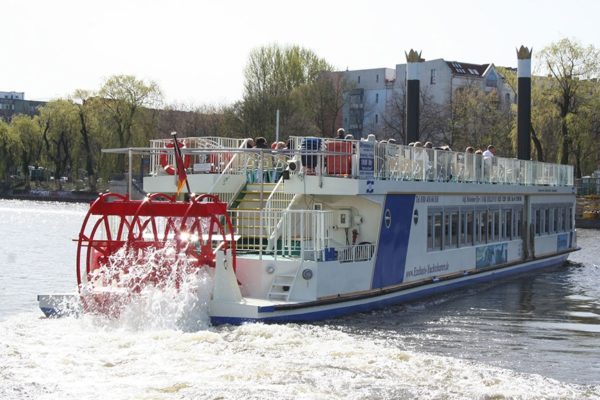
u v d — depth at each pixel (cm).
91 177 10819
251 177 2470
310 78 10431
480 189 2956
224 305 1952
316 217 2084
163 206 2089
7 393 1454
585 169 8375
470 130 9000
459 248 2820
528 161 3500
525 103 4088
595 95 7356
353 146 2220
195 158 2608
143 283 2006
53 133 10919
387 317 2233
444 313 2344
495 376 1614
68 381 1523
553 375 1661
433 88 12262
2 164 11300
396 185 2370
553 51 7369
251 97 9562
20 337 1831
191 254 1997
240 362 1647
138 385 1498
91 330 1916
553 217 3791
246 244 2319
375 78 13400
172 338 1816
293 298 2047
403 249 2439
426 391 1496
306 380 1541
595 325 2219
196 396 1443
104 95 10250
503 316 2333
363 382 1538
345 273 2158
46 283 3175
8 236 5847
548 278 3231
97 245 2130
